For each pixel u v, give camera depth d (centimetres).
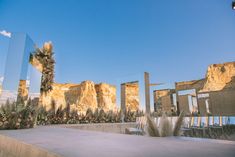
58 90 6581
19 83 998
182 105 1880
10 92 966
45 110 1050
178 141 286
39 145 235
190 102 1856
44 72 2528
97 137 341
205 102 1741
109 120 1361
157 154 185
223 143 263
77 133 418
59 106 1163
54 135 371
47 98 2455
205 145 245
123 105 1659
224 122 822
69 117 1144
